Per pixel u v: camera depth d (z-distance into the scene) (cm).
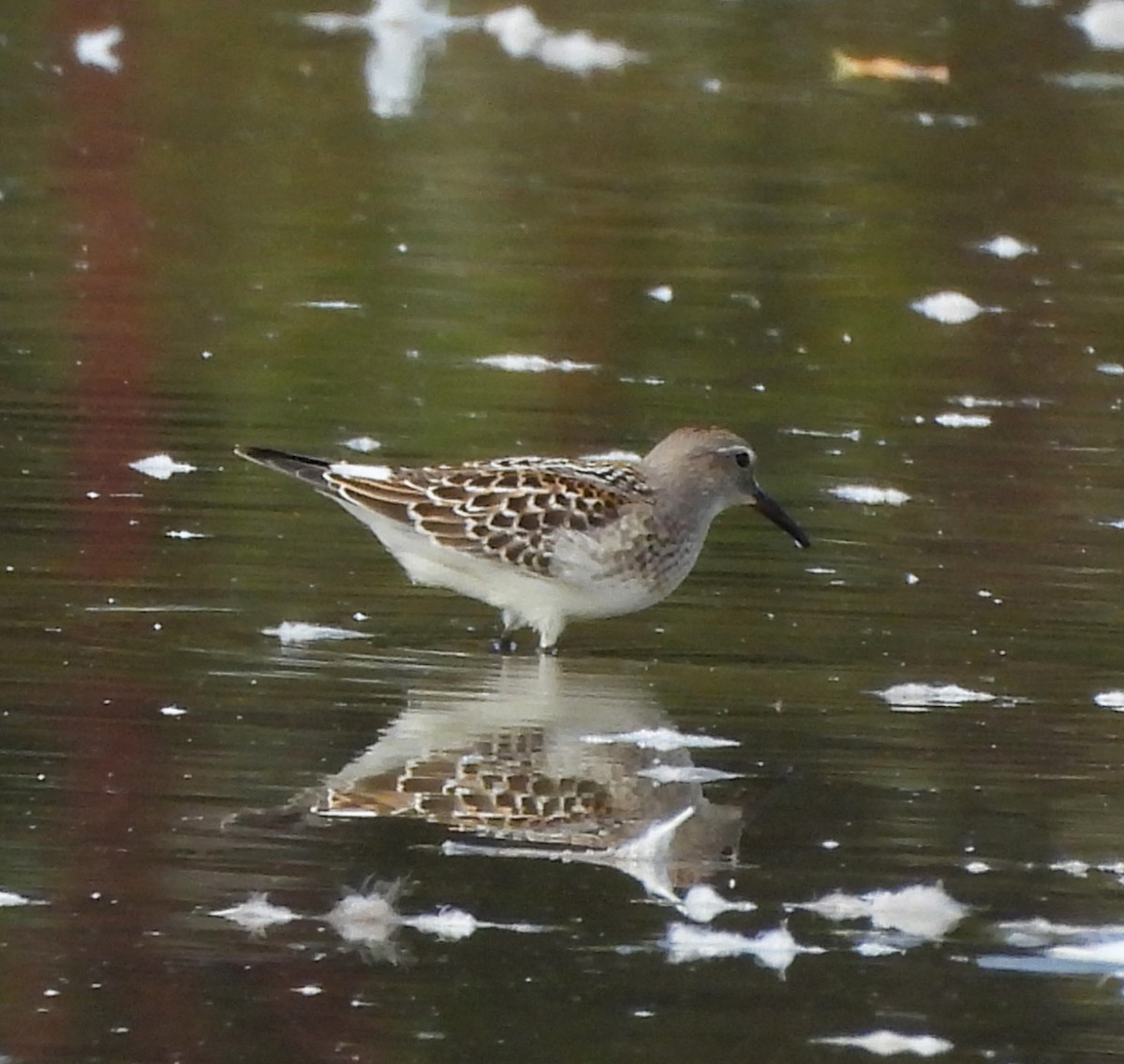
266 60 2648
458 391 1680
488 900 932
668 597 1341
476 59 2714
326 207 2141
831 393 1719
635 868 965
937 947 906
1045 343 1864
